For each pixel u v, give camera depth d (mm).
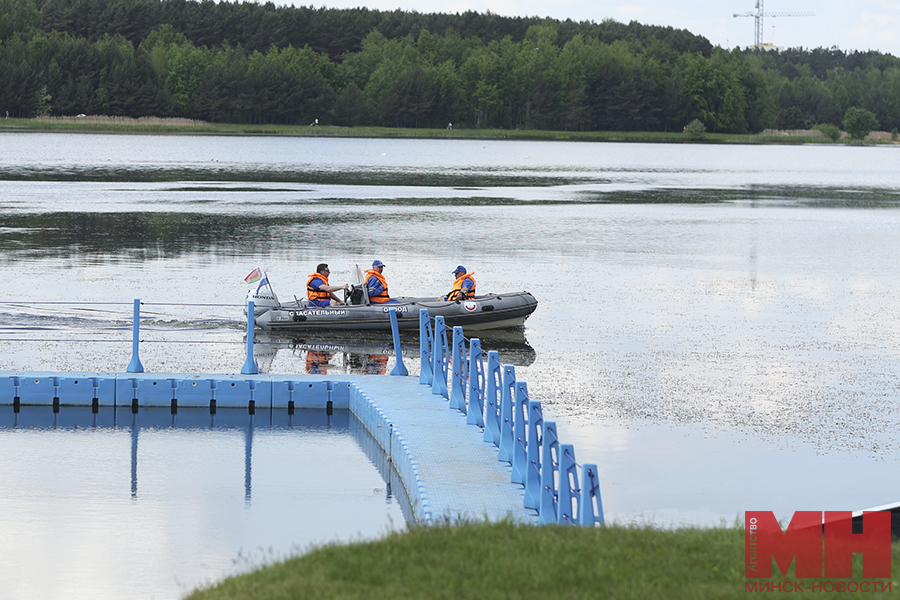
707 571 10836
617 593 10047
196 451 19719
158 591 13164
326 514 16328
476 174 123562
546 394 24547
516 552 11172
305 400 22891
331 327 31750
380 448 19938
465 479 16156
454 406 20922
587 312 36219
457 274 33656
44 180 92938
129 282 38969
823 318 35750
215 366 26672
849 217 75750
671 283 43344
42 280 38812
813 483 18391
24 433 20656
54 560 14242
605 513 16688
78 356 27250
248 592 10219
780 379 26453
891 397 24703
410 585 10172
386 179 108812
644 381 26047
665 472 18891
